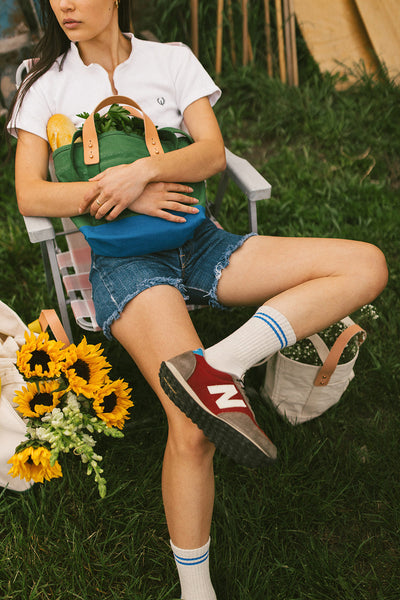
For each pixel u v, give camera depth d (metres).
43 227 1.75
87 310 1.84
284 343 1.58
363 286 1.66
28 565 1.67
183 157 1.78
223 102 3.71
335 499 1.85
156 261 1.75
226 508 1.82
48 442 1.62
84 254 2.10
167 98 2.00
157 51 2.01
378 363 2.27
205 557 1.51
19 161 1.87
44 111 1.92
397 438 2.04
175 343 1.53
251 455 1.36
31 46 3.24
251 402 2.13
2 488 1.86
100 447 2.00
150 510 1.83
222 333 2.42
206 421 1.36
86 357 1.68
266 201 3.01
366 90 3.71
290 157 3.31
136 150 1.76
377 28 3.77
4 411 1.74
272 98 3.67
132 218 1.72
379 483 1.90
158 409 2.12
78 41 1.87
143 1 3.68
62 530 1.77
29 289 2.62
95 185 1.66
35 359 1.64
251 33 3.87
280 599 1.63
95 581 1.67
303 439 2.02
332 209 2.95
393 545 1.77
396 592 1.65
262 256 1.77
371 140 3.40
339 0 3.83
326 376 1.90
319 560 1.69
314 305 1.61
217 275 1.78
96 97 1.94
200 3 3.73
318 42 3.84
